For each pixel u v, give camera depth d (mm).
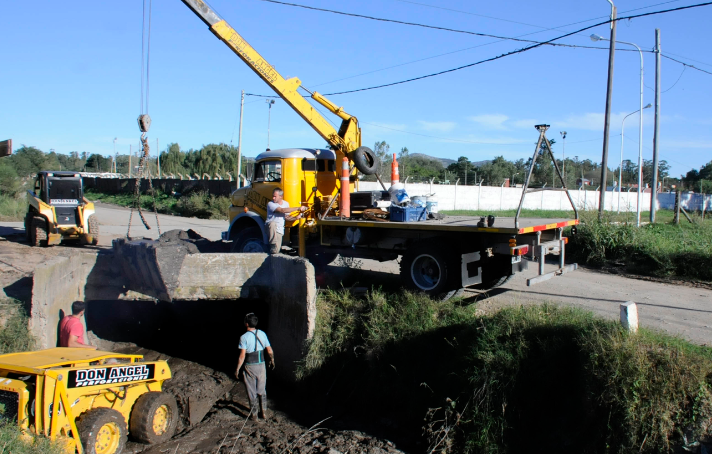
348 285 8875
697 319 7109
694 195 36469
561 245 7746
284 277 7973
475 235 7426
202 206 29125
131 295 8898
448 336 6469
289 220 9406
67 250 13305
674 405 4488
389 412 6578
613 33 14109
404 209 8016
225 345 9805
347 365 7148
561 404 5301
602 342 5031
